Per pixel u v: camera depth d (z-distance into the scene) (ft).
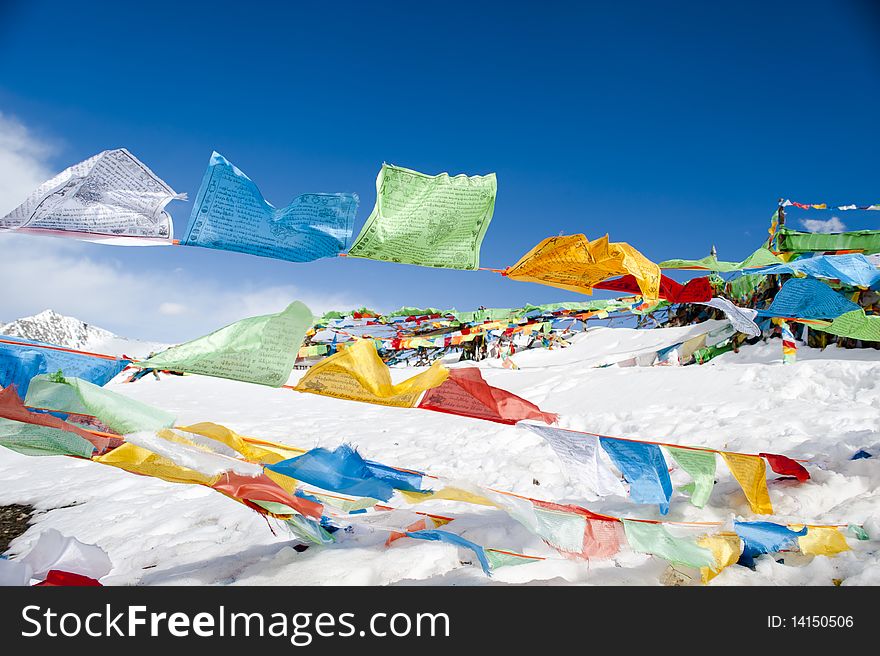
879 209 28.68
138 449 7.04
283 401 49.06
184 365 5.58
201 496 16.15
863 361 24.88
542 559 8.61
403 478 7.45
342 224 6.63
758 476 9.64
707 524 9.01
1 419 6.57
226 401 49.32
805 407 20.29
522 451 20.06
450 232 6.94
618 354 46.50
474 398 7.30
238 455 7.71
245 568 9.67
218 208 5.98
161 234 5.81
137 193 5.70
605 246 8.45
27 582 6.18
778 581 7.58
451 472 17.54
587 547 7.47
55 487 19.27
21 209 5.31
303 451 8.43
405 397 6.42
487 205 6.98
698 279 11.50
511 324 65.00
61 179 5.42
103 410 6.13
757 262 11.37
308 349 64.39
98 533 13.41
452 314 68.13
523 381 43.04
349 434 28.32
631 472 8.07
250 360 5.57
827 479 10.96
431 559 9.20
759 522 8.30
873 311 26.45
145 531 13.15
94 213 5.55
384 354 70.59
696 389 27.73
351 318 69.05
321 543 9.36
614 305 61.16
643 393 29.48
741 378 27.45
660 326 57.82
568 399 32.86
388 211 6.57
